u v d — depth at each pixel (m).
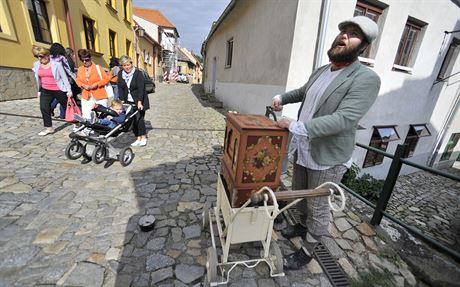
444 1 5.77
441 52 6.59
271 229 1.56
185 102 10.23
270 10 5.21
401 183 7.97
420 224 5.15
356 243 2.12
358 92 1.29
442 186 8.31
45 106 3.96
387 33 5.08
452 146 10.55
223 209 1.68
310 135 1.27
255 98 6.09
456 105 8.56
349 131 1.47
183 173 3.27
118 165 3.35
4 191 2.45
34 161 3.16
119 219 2.20
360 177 5.77
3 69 5.59
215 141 4.91
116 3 11.78
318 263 1.89
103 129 3.15
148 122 6.04
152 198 2.60
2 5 5.45
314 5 4.11
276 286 1.65
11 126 4.28
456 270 1.85
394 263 1.95
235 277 1.68
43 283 1.51
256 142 1.30
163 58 28.94
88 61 3.90
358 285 1.72
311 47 4.36
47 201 2.37
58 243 1.84
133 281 1.59
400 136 7.04
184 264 1.75
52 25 6.95
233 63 8.50
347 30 1.33
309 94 1.62
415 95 6.67
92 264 1.68
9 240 1.83
